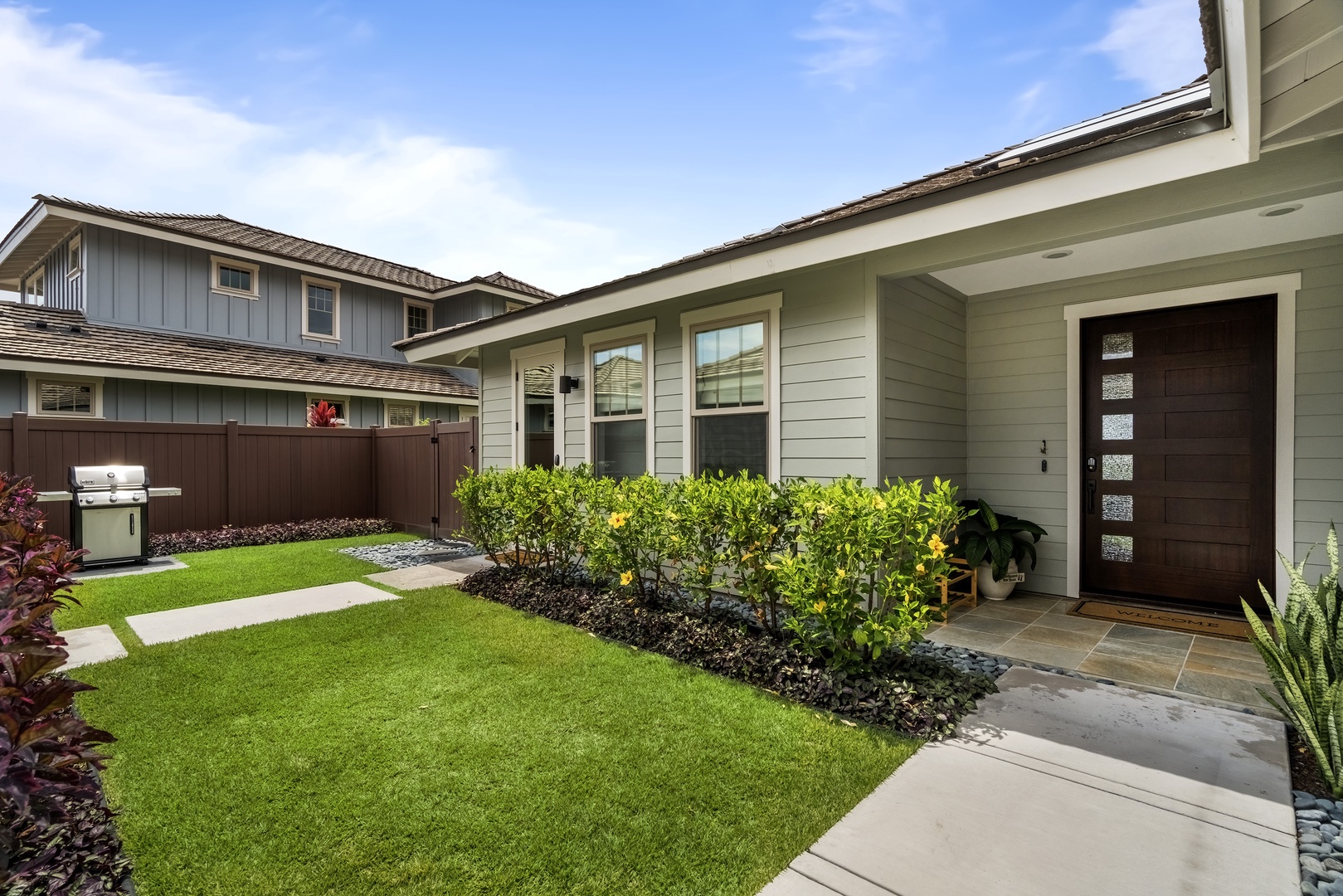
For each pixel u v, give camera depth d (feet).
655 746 8.64
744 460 17.06
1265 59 6.89
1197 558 15.28
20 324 31.32
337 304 45.39
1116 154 9.85
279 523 30.60
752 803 7.28
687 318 18.38
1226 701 10.02
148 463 26.96
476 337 24.14
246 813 7.09
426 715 9.62
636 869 6.16
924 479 16.07
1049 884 5.90
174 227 36.60
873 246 12.92
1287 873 6.04
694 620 13.29
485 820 6.96
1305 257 13.61
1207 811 7.07
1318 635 7.85
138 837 6.64
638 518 14.40
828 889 5.85
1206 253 14.48
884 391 14.44
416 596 17.56
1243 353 14.60
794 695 10.35
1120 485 16.28
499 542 18.75
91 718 9.55
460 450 28.66
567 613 14.98
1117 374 16.26
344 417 42.65
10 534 8.09
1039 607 15.72
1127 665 11.68
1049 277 16.51
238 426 29.71
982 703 10.02
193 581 19.70
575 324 22.26
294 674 11.35
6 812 4.83
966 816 7.00
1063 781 7.73
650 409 19.52
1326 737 7.65
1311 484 13.61
